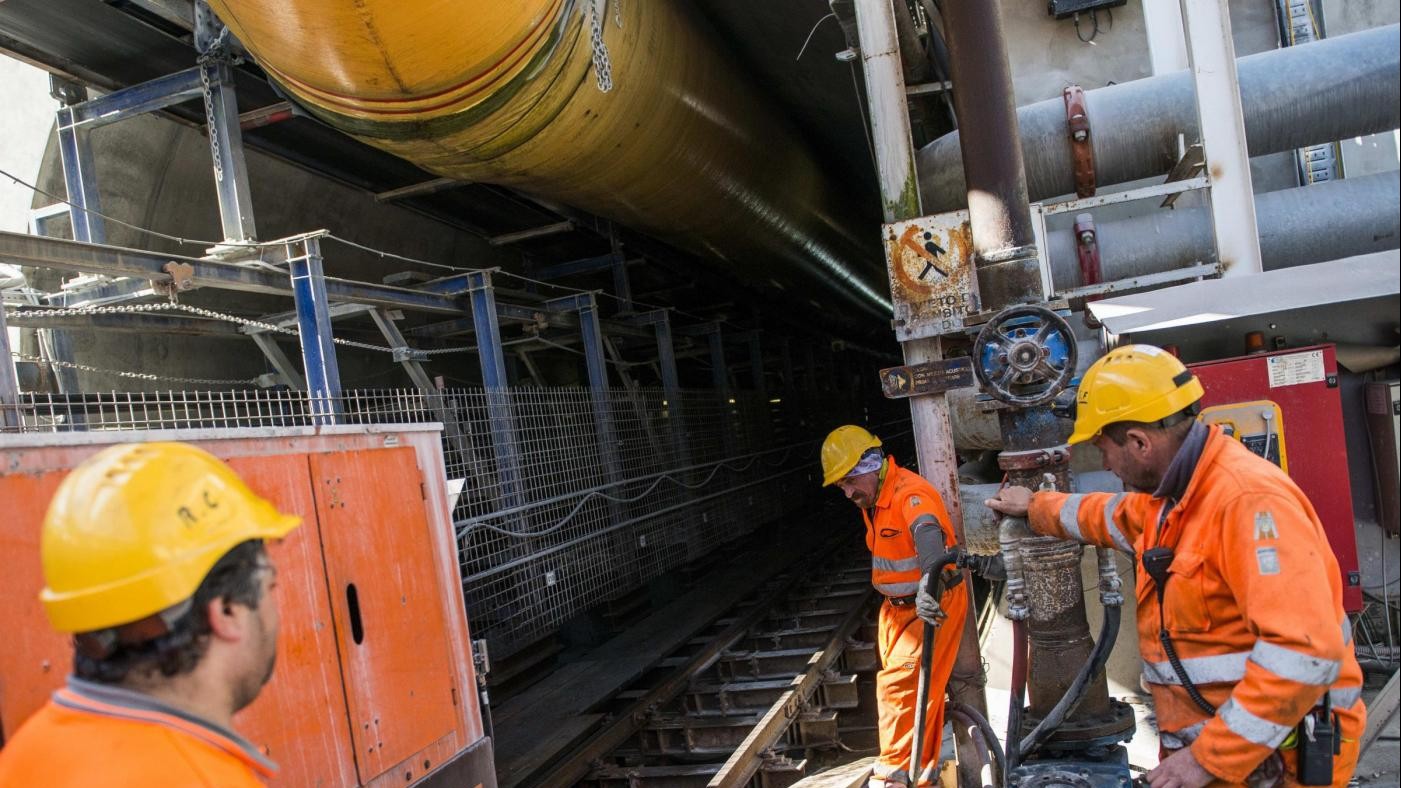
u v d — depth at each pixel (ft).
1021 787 9.98
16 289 20.24
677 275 43.01
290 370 23.13
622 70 20.68
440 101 15.93
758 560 39.47
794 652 23.08
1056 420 11.72
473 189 29.63
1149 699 16.66
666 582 33.58
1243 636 7.42
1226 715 7.01
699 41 26.02
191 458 5.20
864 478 13.66
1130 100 16.15
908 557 13.24
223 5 13.89
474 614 21.88
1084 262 16.01
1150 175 16.85
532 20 15.44
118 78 21.83
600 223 34.58
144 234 24.68
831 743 19.03
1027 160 16.51
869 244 52.70
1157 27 17.46
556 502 25.79
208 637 4.78
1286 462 12.99
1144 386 7.66
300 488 9.61
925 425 13.58
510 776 17.98
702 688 21.89
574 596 25.84
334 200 29.07
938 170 17.31
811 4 26.91
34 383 21.95
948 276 13.16
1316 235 15.51
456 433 23.88
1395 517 13.19
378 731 10.19
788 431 50.70
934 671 13.12
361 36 13.51
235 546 4.99
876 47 13.60
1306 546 6.91
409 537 11.38
